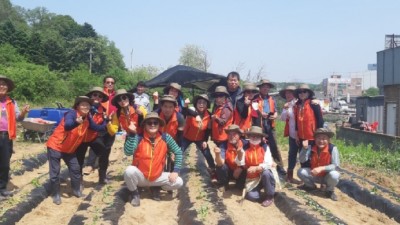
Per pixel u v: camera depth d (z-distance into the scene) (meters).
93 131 5.54
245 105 6.00
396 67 14.65
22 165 7.12
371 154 9.81
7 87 5.11
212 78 8.87
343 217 5.25
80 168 5.77
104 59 50.97
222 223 4.43
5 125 5.06
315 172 5.84
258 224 4.77
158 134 5.33
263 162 5.50
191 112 6.25
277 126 17.09
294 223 4.81
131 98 5.70
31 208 4.95
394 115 15.34
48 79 22.67
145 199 5.54
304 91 6.12
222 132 6.07
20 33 37.97
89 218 4.46
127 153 5.29
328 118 30.45
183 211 4.91
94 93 5.67
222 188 6.00
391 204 5.60
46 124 10.07
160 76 9.03
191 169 7.37
